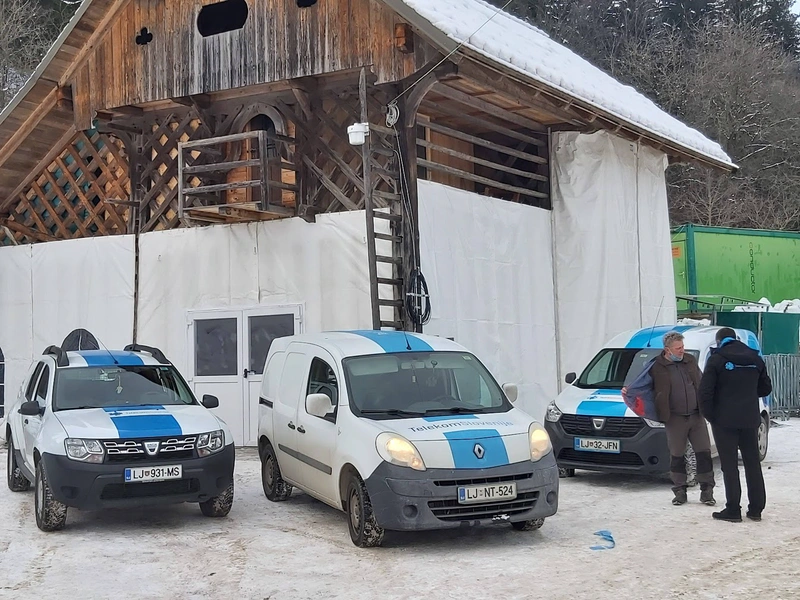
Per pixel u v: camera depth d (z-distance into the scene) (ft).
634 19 157.48
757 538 26.55
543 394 53.52
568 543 26.20
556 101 48.85
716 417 29.12
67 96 53.98
